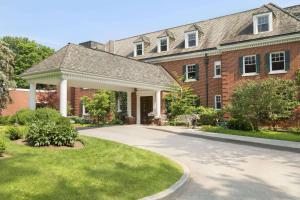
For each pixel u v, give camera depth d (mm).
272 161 11477
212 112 25375
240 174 9406
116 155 10336
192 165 10680
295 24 23531
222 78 26453
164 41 32656
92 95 35312
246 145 15500
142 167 8859
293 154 13023
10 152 9750
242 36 25906
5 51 27297
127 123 29422
